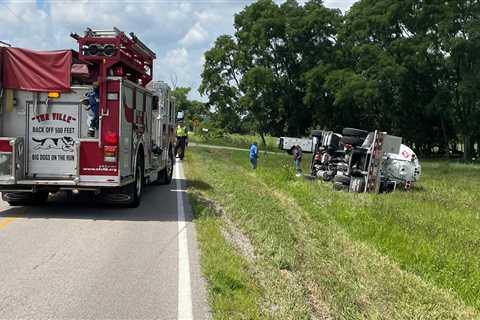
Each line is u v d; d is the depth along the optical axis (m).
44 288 6.18
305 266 7.45
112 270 7.00
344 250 8.50
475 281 6.93
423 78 55.97
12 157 10.80
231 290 6.14
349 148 18.88
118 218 10.93
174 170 23.34
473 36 46.75
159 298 5.94
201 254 7.83
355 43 58.53
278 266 7.42
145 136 13.48
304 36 64.38
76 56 11.08
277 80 65.19
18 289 6.12
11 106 11.04
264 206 12.79
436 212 13.08
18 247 8.12
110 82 10.91
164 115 16.83
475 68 47.34
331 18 63.56
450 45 47.44
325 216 11.75
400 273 7.24
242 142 73.12
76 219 10.68
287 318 5.31
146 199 13.95
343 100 53.78
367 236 9.52
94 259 7.53
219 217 11.22
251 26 66.50
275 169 25.08
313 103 63.00
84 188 11.06
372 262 7.70
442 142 63.31
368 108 58.03
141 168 13.07
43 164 11.11
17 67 10.94
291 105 66.75
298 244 8.86
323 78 58.72
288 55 66.19
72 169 11.08
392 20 53.69
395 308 5.81
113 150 10.88
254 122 69.81
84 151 10.95
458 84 50.09
